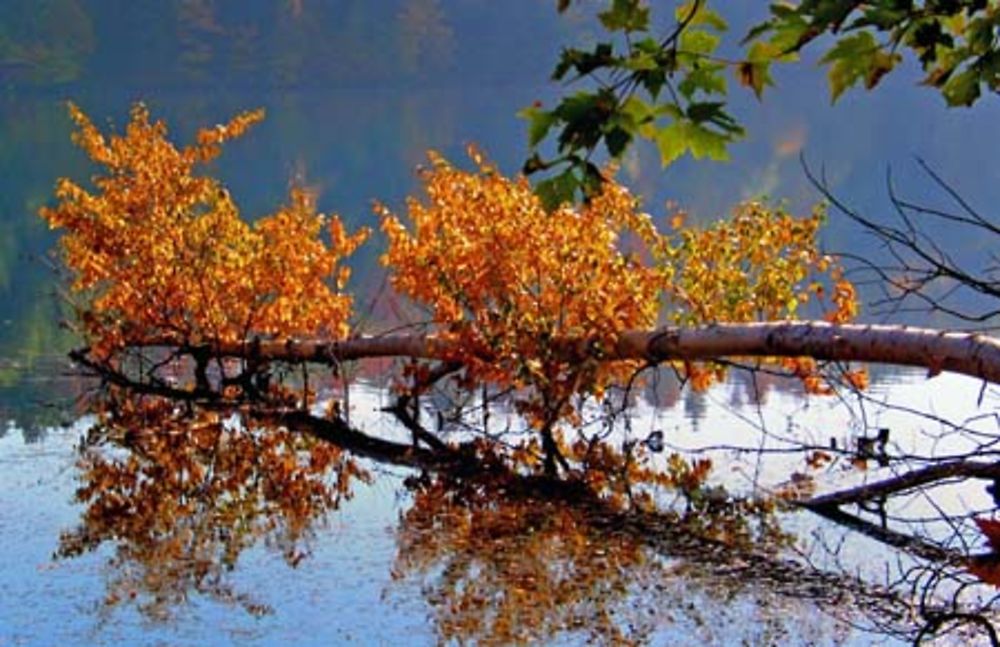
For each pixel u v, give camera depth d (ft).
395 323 50.80
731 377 41.16
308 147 131.13
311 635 20.65
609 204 33.99
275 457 32.78
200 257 39.17
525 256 32.30
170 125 144.46
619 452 32.37
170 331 39.81
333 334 39.19
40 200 89.61
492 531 26.35
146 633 20.76
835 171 108.47
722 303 34.40
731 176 106.93
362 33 229.66
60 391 40.27
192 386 41.14
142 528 26.66
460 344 33.30
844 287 34.04
